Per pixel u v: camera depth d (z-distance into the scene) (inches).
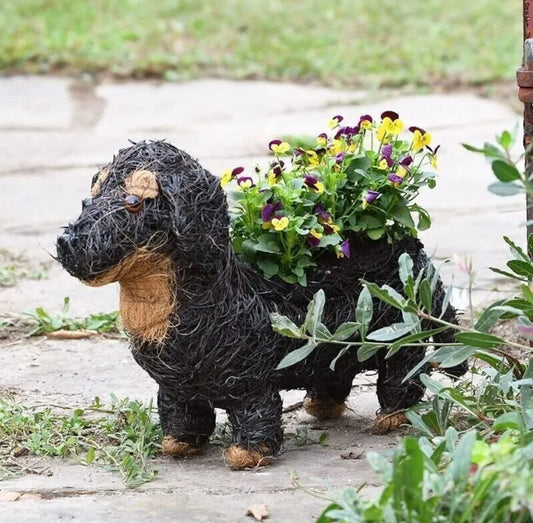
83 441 222.4
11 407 237.8
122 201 189.6
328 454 214.1
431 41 738.8
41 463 213.8
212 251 192.5
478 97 625.3
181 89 653.9
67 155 525.3
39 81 667.4
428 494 169.9
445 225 409.1
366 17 799.1
